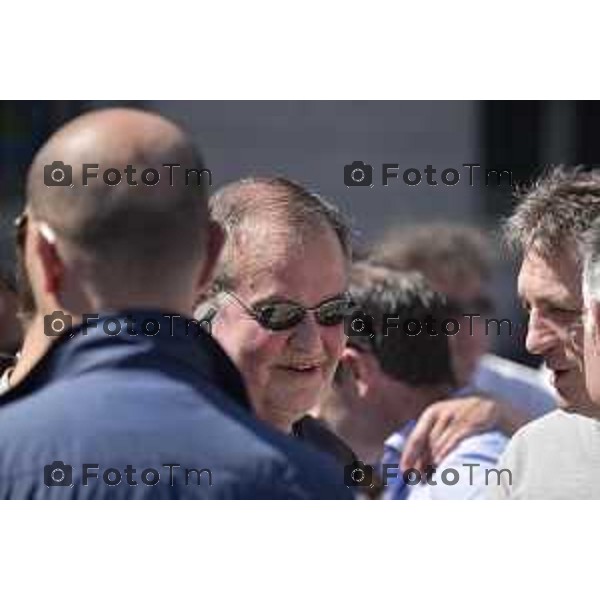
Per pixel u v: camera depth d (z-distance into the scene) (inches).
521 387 322.0
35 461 147.6
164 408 149.2
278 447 151.4
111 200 150.1
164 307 152.3
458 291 352.8
